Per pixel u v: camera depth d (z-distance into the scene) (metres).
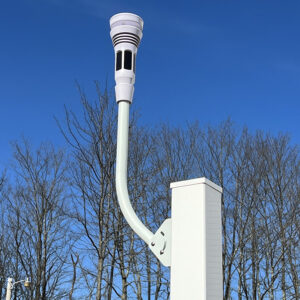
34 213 21.48
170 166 19.61
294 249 18.89
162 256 2.55
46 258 20.55
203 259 2.39
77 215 16.38
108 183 16.20
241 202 19.03
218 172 19.69
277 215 18.88
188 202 2.54
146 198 18.77
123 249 17.03
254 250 18.17
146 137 19.47
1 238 23.47
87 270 16.67
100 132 16.25
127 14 3.00
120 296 15.95
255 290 18.06
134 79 2.94
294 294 18.14
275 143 20.30
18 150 22.11
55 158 22.36
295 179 19.55
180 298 2.40
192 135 20.52
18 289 23.53
